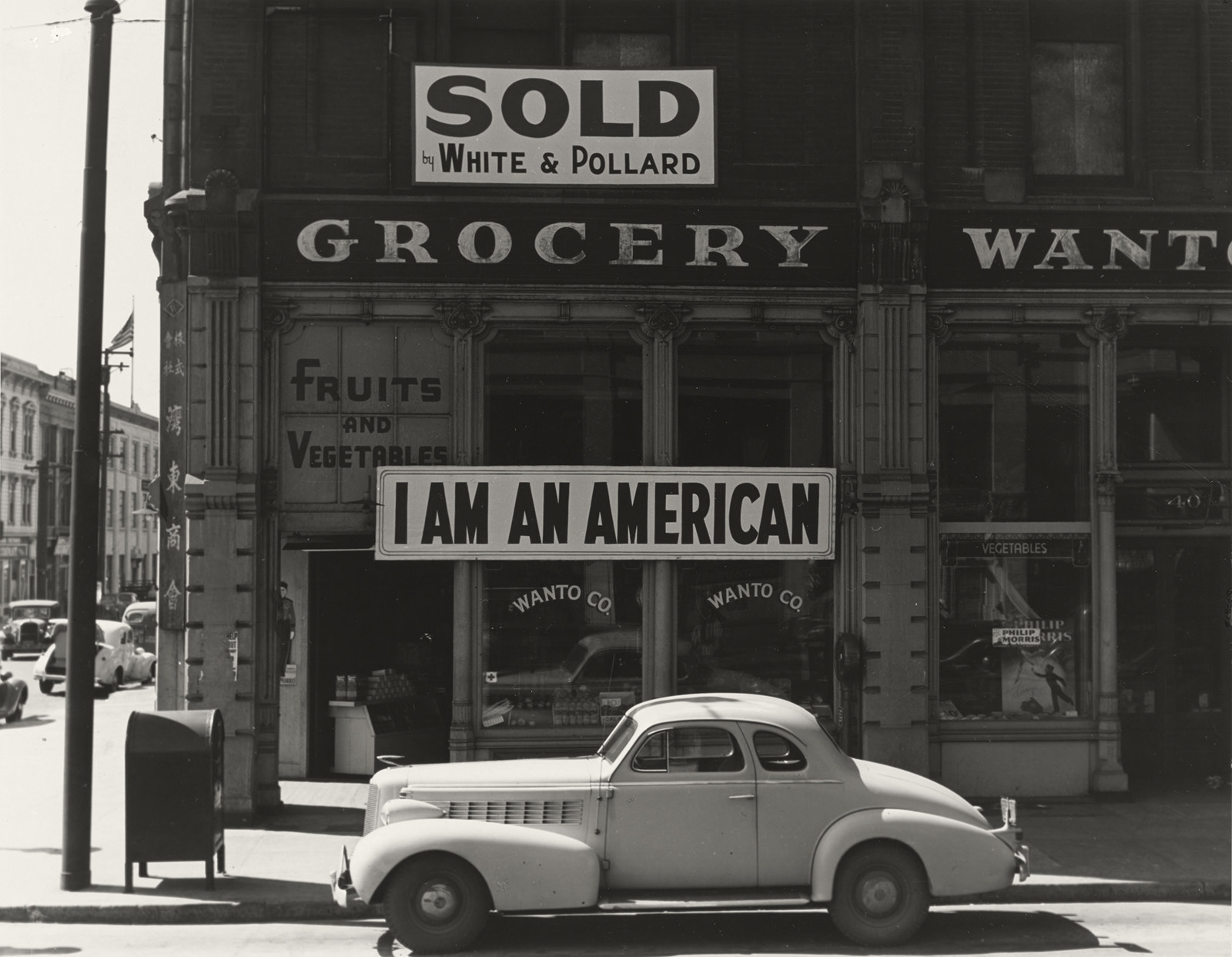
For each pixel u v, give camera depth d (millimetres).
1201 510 13781
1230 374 13836
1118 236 13125
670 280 12844
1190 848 11055
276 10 12695
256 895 9469
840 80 13102
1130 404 13820
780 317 12961
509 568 12844
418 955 8258
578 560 12758
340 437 12789
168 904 9250
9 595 60906
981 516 13336
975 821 8633
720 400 13086
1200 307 13250
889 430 12859
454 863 8273
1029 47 13445
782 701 9156
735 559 12852
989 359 13359
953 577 13297
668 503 12734
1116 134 13539
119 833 11750
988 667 13258
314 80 12703
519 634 12844
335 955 8289
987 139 13164
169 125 13734
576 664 12859
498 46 13055
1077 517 13398
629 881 8484
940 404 13328
